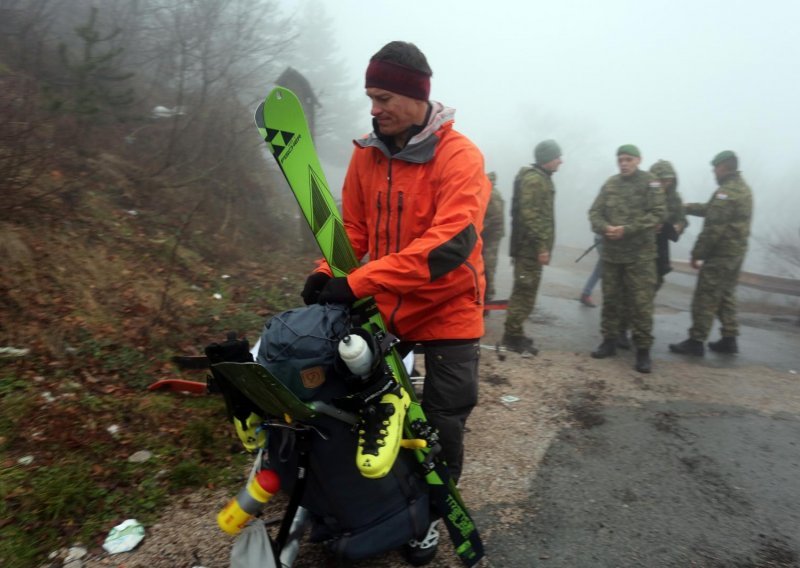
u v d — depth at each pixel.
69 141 5.70
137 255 4.93
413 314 2.14
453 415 2.27
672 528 2.60
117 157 6.56
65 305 3.83
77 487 2.48
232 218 7.18
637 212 4.71
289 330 1.82
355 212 2.42
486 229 6.18
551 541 2.47
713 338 6.01
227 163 7.75
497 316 6.48
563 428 3.56
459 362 2.21
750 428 3.68
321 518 2.06
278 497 2.63
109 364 3.49
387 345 1.97
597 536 2.52
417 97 2.04
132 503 2.49
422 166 2.11
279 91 2.05
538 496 2.81
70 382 3.22
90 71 6.25
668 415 3.83
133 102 7.20
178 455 2.86
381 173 2.21
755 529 2.61
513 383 4.29
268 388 1.68
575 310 7.09
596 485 2.93
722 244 5.09
